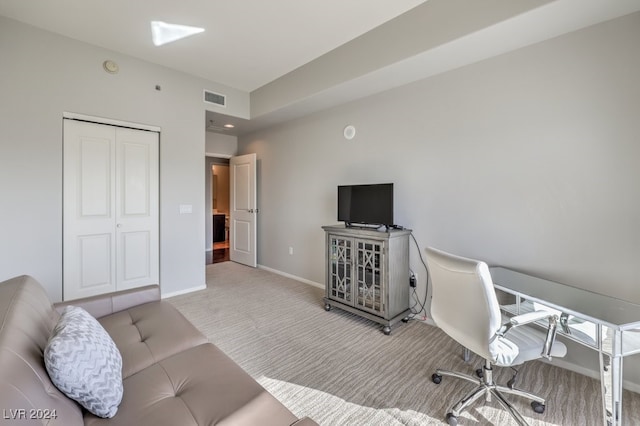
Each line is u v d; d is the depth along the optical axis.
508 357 1.49
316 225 4.04
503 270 2.31
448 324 1.74
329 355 2.27
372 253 2.79
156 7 2.32
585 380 1.97
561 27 2.00
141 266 3.36
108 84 3.03
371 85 3.01
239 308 3.22
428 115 2.84
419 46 2.35
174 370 1.32
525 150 2.28
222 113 3.95
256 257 5.02
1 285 1.39
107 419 1.04
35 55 2.62
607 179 1.95
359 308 2.90
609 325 1.37
